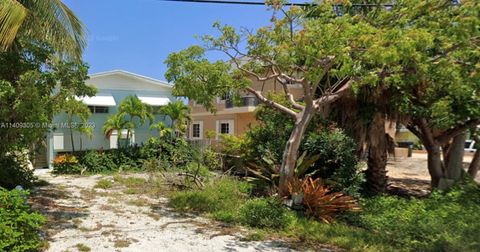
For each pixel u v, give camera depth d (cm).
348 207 905
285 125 1286
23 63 868
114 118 2050
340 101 1231
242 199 1012
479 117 1086
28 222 544
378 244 674
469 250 618
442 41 740
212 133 2377
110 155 1883
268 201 905
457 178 1256
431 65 772
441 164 1303
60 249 586
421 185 1582
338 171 1089
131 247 614
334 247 658
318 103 950
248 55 922
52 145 2052
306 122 937
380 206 985
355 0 1002
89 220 793
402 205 983
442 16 738
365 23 791
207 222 812
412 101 1157
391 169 2148
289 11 813
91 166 1794
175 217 855
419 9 761
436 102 1013
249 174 1316
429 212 877
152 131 2316
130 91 2267
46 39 925
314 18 848
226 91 952
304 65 923
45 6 911
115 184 1359
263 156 1161
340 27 725
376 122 1208
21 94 784
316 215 875
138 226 758
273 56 911
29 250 562
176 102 2245
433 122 1151
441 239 669
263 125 1364
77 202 1001
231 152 1559
